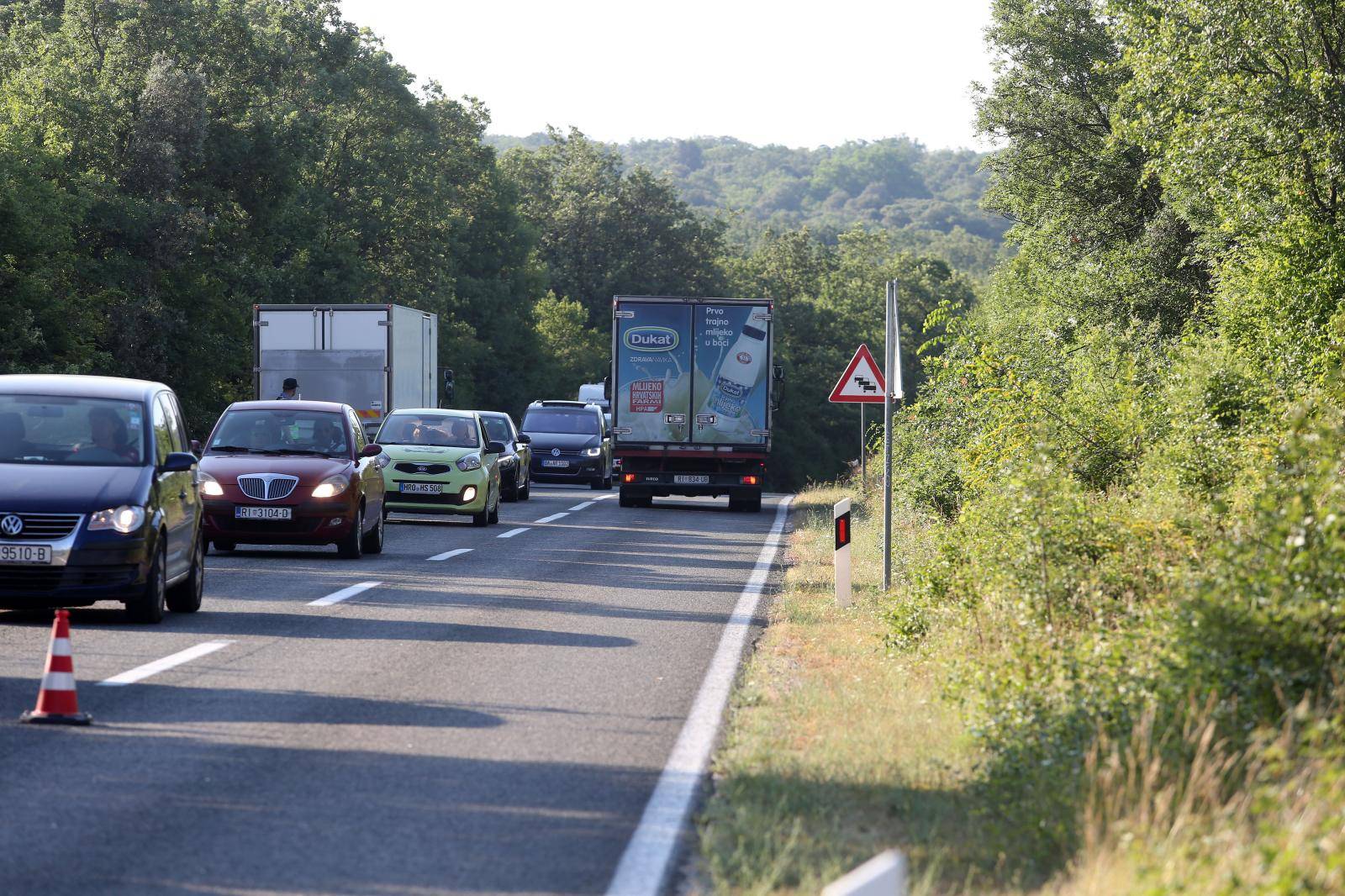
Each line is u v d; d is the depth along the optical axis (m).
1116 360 69.25
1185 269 122.19
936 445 73.56
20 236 137.88
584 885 18.48
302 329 106.50
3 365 134.38
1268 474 30.42
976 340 64.19
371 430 106.31
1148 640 27.16
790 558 69.31
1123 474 56.47
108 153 165.38
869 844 20.38
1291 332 69.94
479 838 20.52
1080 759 22.95
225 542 63.31
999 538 38.06
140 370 160.12
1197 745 22.06
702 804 22.70
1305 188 76.31
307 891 17.97
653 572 61.69
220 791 22.81
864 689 32.25
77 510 39.72
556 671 35.03
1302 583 24.47
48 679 27.67
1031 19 135.38
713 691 32.81
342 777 23.88
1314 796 17.73
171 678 32.47
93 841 19.98
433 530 83.31
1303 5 73.06
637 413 106.44
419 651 37.47
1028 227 144.12
